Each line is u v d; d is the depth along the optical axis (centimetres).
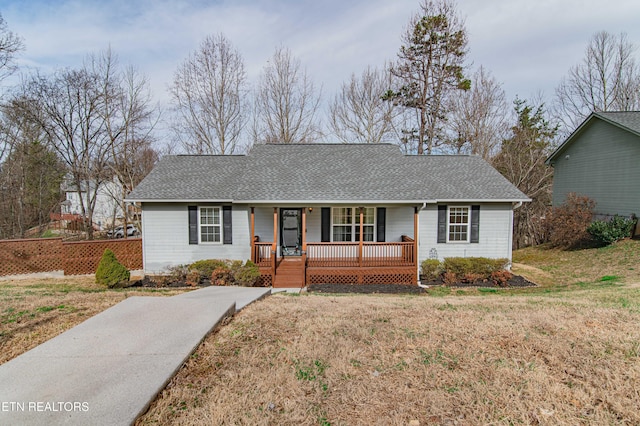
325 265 1184
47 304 650
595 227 1509
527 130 2608
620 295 744
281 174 1324
